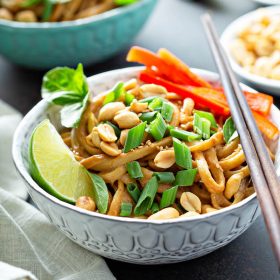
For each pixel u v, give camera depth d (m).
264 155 0.57
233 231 0.59
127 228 0.57
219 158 0.63
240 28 0.84
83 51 0.79
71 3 0.83
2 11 0.82
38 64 0.81
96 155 0.62
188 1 0.98
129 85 0.66
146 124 0.62
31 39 0.77
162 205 0.60
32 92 0.81
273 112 0.64
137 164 0.61
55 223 0.60
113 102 0.64
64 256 0.63
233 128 0.63
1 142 0.72
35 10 0.83
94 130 0.62
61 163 0.61
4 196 0.66
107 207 0.61
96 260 0.62
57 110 0.66
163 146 0.62
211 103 0.65
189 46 0.86
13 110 0.75
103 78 0.68
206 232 0.57
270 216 0.53
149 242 0.57
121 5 0.85
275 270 0.62
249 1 0.96
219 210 0.57
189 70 0.67
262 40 0.82
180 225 0.56
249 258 0.63
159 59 0.67
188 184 0.60
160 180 0.60
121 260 0.61
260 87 0.77
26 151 0.63
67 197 0.61
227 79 0.65
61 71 0.66
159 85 0.66
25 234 0.63
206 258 0.63
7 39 0.78
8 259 0.62
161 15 0.94
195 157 0.61
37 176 0.61
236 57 0.82
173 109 0.63
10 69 0.85
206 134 0.62
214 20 0.91
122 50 0.86
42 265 0.62
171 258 0.60
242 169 0.62
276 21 0.84
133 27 0.81
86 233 0.58
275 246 0.51
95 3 0.85
